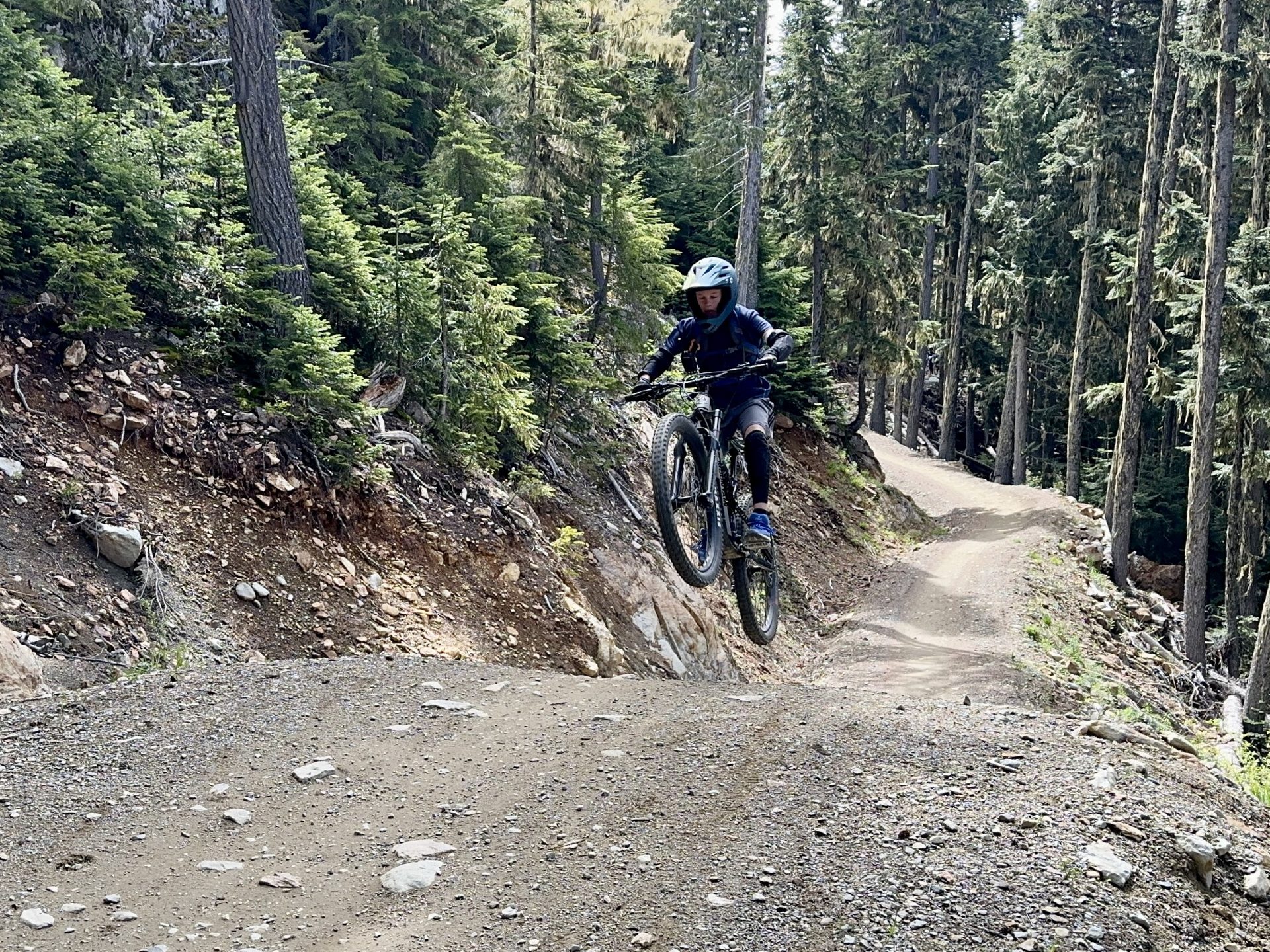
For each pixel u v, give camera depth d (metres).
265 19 11.71
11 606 7.42
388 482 11.55
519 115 17.75
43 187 9.93
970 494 37.38
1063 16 35.78
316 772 5.16
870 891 4.01
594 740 5.64
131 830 4.54
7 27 10.54
